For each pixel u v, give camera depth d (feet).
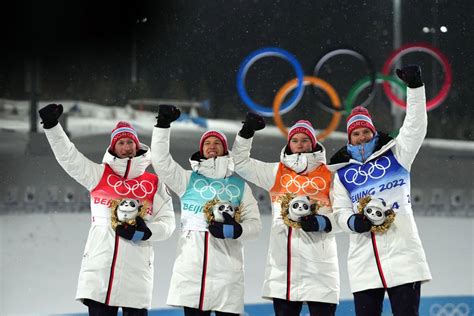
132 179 49.44
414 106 46.91
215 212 47.67
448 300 61.21
